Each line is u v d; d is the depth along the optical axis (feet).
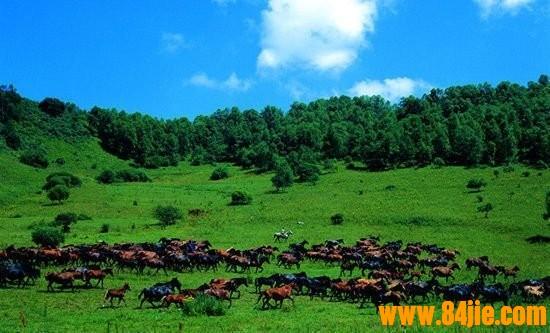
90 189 375.66
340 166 508.12
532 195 297.74
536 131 463.42
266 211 301.22
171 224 274.36
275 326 87.20
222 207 319.47
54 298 113.09
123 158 618.44
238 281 126.00
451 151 468.34
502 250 209.15
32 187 376.89
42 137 567.59
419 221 263.49
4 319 90.89
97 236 236.84
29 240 216.95
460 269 178.19
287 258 175.22
